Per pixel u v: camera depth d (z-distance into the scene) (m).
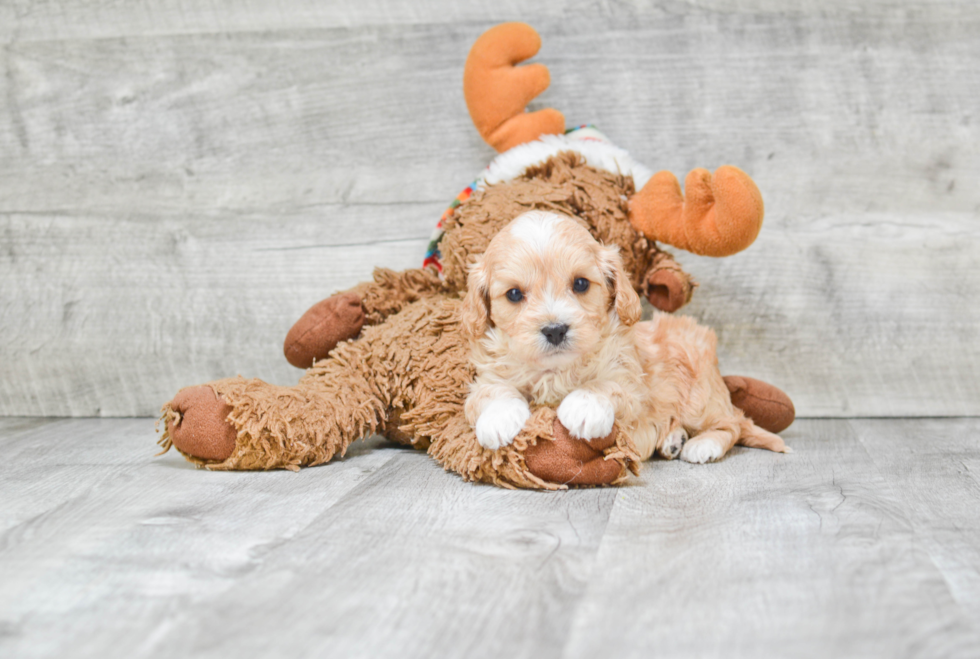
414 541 1.35
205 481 1.77
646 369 1.99
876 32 2.50
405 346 2.01
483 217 2.07
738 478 1.80
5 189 2.74
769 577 1.18
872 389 2.59
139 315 2.73
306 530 1.41
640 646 0.97
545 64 2.57
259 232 2.69
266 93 2.65
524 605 1.09
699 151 2.57
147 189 2.70
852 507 1.54
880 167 2.54
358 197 2.65
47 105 2.70
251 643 0.98
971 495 1.63
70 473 1.86
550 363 1.69
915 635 1.00
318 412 1.89
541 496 1.64
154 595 1.12
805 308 2.58
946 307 2.55
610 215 2.08
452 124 2.61
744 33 2.52
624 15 2.54
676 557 1.27
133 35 2.65
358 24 2.60
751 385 2.25
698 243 2.04
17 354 2.74
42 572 1.21
